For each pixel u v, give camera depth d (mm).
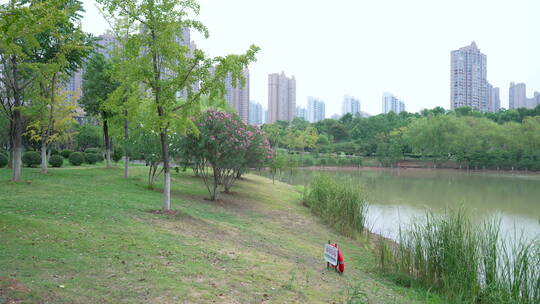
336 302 6441
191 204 15766
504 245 9070
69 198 12312
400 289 8484
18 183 14547
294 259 9695
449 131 73250
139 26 12852
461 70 130500
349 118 121938
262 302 5777
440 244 8992
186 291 5684
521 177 56125
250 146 20438
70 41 17750
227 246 9430
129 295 5238
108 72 17906
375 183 43156
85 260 6477
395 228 17203
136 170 26734
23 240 7043
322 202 18281
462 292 7703
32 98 18188
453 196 30672
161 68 12266
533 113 87125
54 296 4793
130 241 8070
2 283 4855
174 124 11867
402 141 86000
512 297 7238
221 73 11812
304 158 79125
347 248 12562
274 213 17531
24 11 8203
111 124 20953
